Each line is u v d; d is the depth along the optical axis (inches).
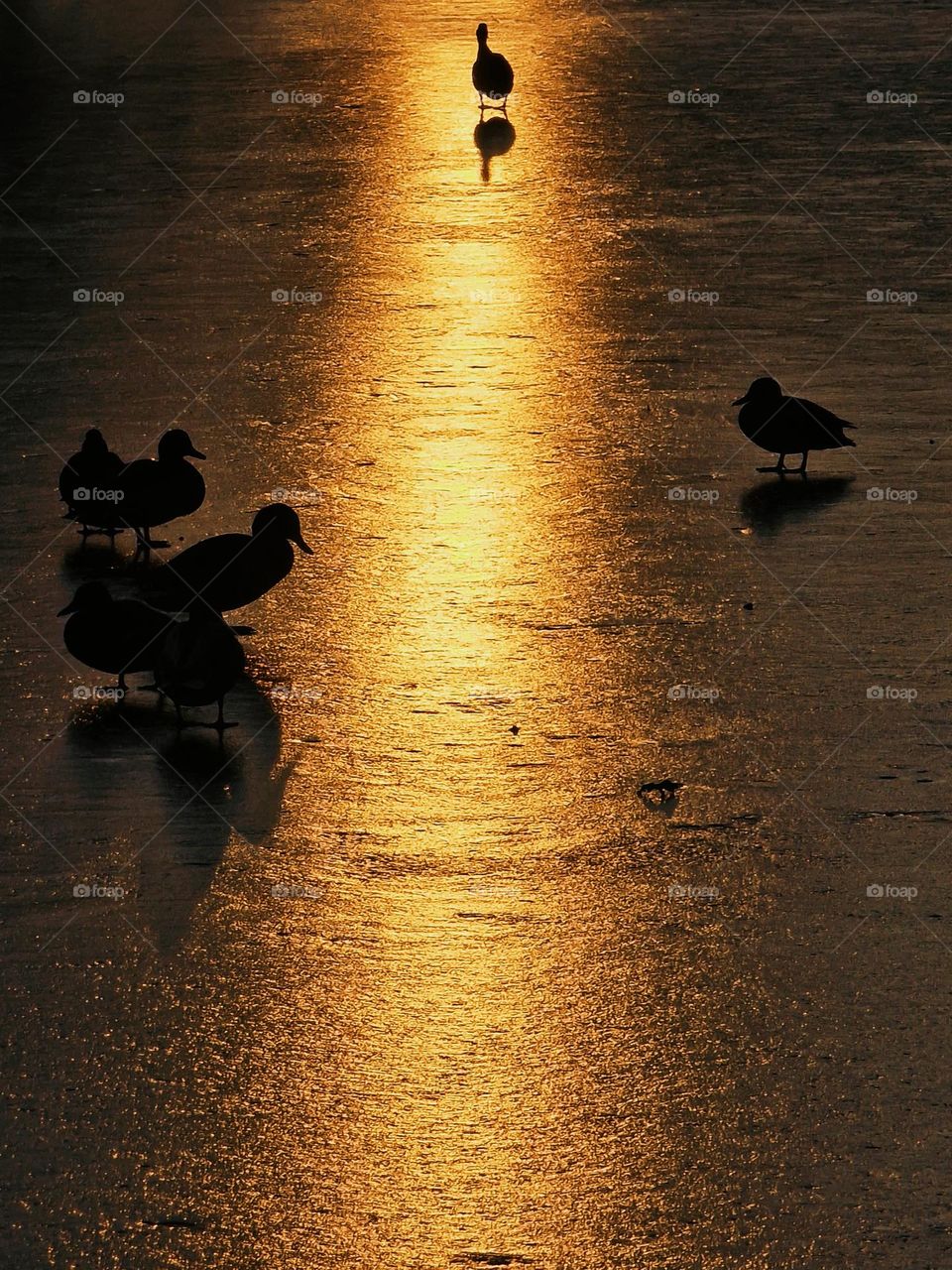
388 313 855.1
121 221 1042.1
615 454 669.3
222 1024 342.0
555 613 530.9
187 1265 281.6
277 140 1251.2
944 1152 304.2
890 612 526.3
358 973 358.0
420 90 1428.4
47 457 673.6
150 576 521.3
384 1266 281.1
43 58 1603.1
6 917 378.9
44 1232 288.4
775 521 602.2
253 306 869.8
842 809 416.5
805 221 1009.5
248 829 413.4
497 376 759.7
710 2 1900.8
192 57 1601.9
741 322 826.8
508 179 1126.4
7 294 900.6
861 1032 337.1
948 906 377.4
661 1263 280.8
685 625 520.4
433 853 401.7
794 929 370.6
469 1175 300.7
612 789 428.1
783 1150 305.7
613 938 368.8
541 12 1851.6
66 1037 338.6
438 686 485.4
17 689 493.4
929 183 1097.4
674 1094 320.5
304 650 509.7
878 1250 282.0
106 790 433.7
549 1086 323.0
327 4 1955.0
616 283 896.9
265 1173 301.4
